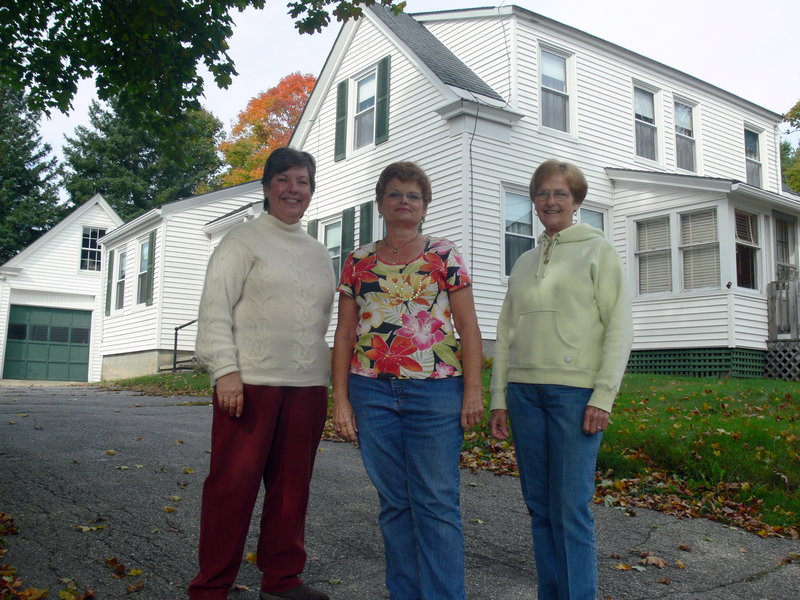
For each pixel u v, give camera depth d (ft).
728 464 18.67
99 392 45.65
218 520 9.50
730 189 40.45
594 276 9.30
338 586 11.13
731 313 40.55
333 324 47.29
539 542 9.30
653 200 44.80
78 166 122.11
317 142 53.42
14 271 80.23
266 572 10.05
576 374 9.11
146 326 63.16
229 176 110.11
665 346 43.32
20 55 20.75
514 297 9.95
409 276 9.49
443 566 9.00
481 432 23.61
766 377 42.45
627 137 48.83
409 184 9.55
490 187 41.06
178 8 19.52
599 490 18.15
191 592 9.44
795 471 17.87
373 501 16.07
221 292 9.77
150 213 62.03
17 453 19.81
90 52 20.57
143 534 13.05
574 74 46.09
